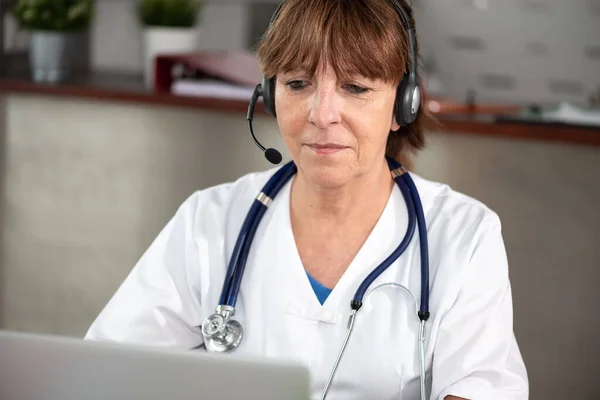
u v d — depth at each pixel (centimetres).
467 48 480
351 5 154
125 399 113
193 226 180
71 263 355
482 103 331
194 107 322
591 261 279
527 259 286
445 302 161
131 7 446
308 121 156
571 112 288
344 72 153
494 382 156
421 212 170
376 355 160
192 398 112
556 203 280
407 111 164
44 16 373
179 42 381
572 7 455
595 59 454
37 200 356
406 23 159
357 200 168
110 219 346
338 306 164
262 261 171
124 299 177
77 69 420
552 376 288
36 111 350
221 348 163
